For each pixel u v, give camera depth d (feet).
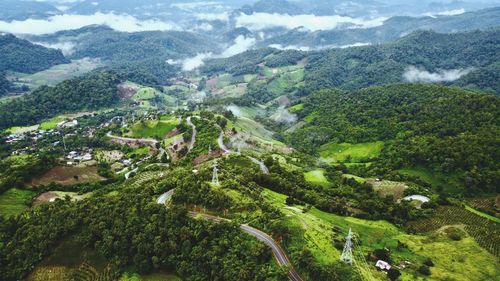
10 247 592.19
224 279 483.51
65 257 574.56
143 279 531.50
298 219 562.66
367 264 504.43
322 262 480.64
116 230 574.15
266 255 495.41
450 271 522.47
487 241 612.29
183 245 535.60
